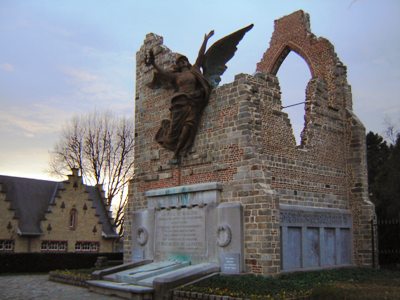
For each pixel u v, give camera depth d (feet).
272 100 69.10
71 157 171.73
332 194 75.56
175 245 72.08
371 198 123.85
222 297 48.47
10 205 122.21
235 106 66.64
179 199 72.54
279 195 65.82
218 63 75.97
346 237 76.54
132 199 84.48
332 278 61.05
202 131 71.56
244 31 73.97
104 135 174.50
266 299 45.42
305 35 89.76
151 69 85.35
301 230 67.51
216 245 65.00
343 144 80.48
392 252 83.82
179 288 55.62
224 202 65.72
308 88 78.07
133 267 73.56
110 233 143.64
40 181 141.79
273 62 95.61
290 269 64.39
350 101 83.05
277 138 67.87
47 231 128.16
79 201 137.39
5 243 120.98
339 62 83.71
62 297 60.49
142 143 84.58
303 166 71.00
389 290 49.24
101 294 63.36
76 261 115.14
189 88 72.90
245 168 63.87
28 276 95.96
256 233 60.70
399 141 126.62
